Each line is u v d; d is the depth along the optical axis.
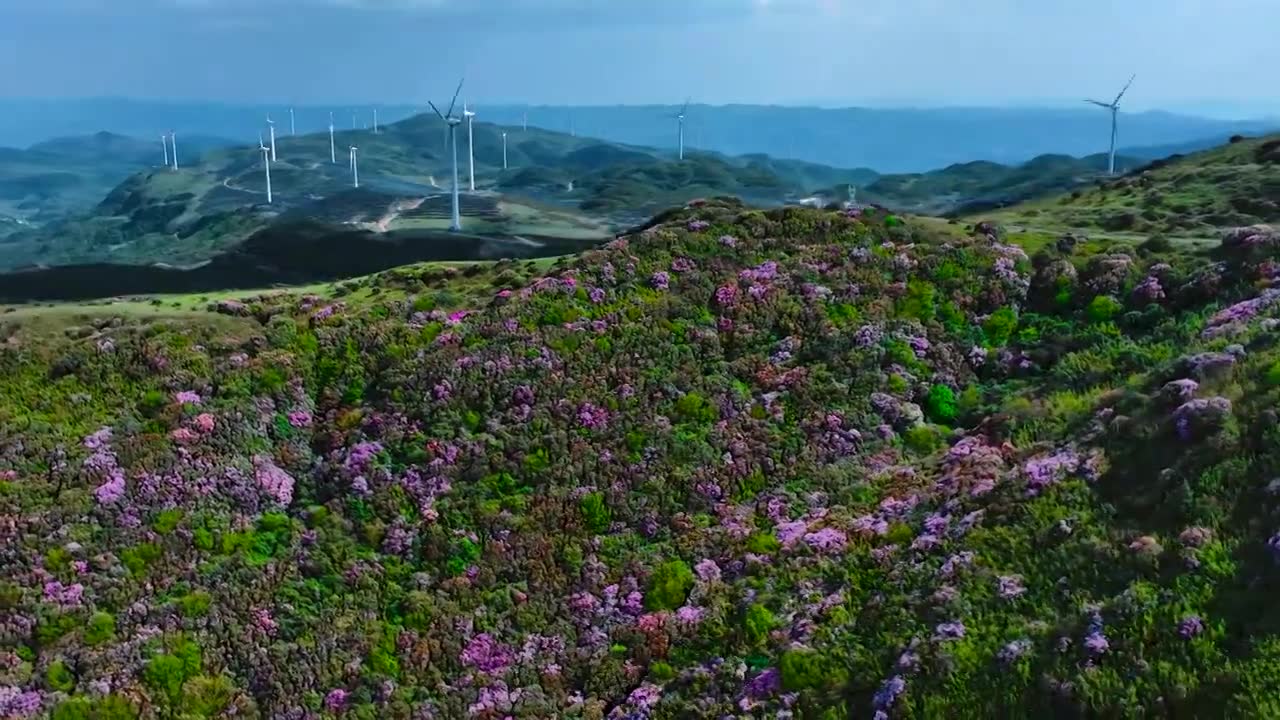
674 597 32.97
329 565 34.88
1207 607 22.34
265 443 40.84
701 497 37.62
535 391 42.84
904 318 46.88
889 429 40.19
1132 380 35.56
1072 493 29.06
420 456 39.56
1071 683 21.80
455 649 31.77
